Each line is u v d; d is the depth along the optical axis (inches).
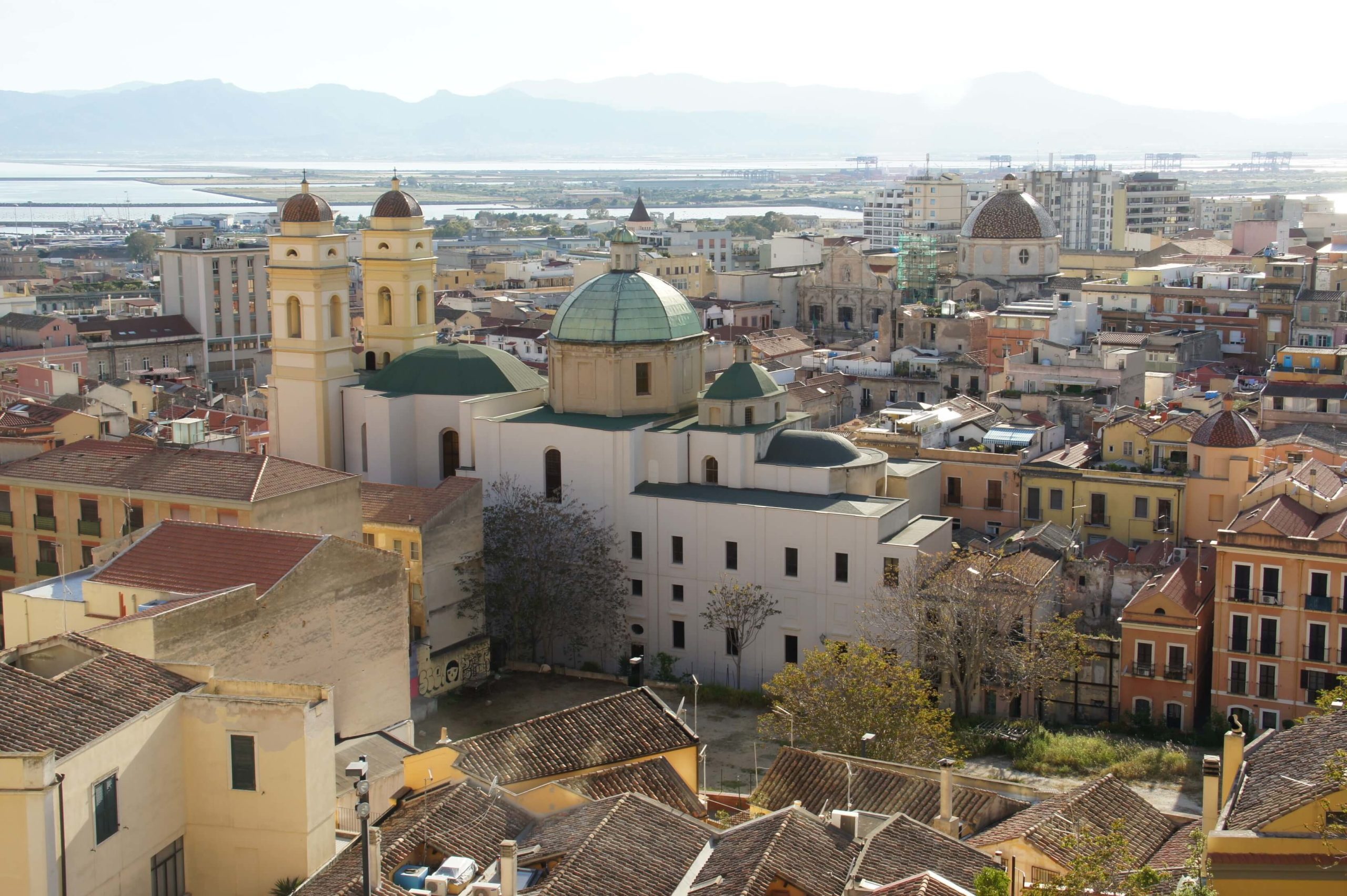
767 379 5492.1
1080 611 4722.0
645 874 2453.2
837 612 4933.6
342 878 2420.0
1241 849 1846.7
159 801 2546.8
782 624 5027.1
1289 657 4308.6
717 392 5418.3
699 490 5300.2
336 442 5949.8
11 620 3570.4
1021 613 4581.7
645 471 5428.2
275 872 2596.0
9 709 2372.0
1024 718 4616.1
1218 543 4389.8
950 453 5659.5
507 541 5093.5
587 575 5108.3
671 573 5236.2
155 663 2706.7
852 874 2443.4
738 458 5300.2
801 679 3927.2
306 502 4416.8
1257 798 1999.3
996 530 5580.7
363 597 3715.6
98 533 4569.4
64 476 4638.3
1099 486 5388.8
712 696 4899.1
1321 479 4768.7
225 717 2583.7
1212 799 2314.2
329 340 5895.7
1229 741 2249.0
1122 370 7101.4
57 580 3732.8
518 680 5059.1
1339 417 6186.0
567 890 2348.7
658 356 5595.5
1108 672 4571.9
